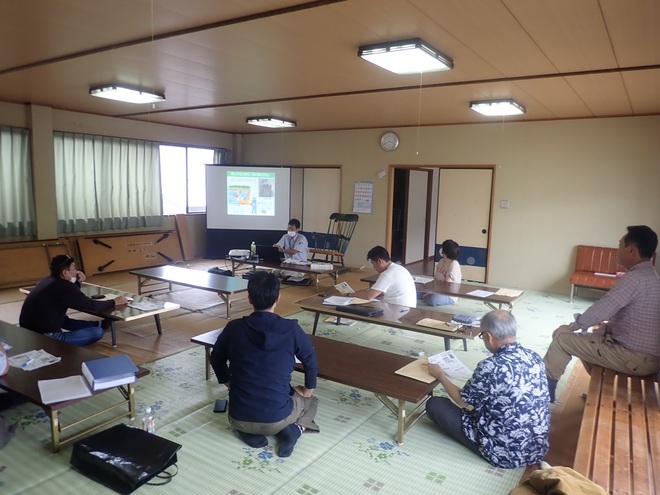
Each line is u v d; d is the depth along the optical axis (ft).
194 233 28.71
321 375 8.66
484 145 22.71
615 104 17.03
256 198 27.63
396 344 13.70
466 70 12.88
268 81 15.14
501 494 7.00
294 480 7.25
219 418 9.12
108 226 24.49
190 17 9.46
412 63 11.78
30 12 9.30
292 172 29.04
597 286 19.04
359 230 26.84
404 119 22.44
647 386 8.30
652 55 11.04
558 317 17.39
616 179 19.86
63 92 17.84
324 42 10.85
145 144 25.70
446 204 24.22
